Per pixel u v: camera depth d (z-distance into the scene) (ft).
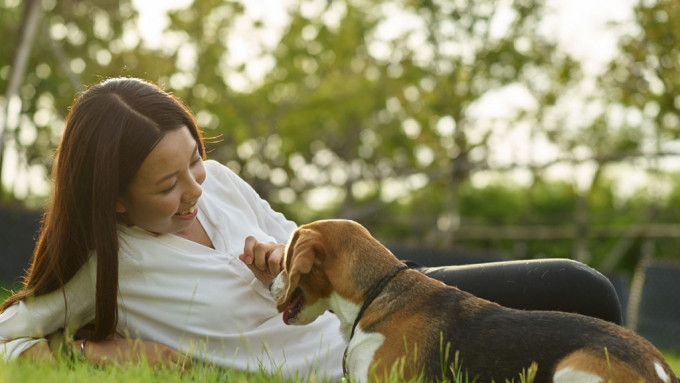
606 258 124.77
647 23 67.51
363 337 10.74
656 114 70.33
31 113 95.45
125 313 11.64
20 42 50.03
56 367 10.61
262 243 12.24
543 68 77.56
